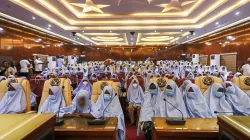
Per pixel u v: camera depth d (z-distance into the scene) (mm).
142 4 7328
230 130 1185
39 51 12789
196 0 7078
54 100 2785
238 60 10617
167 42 21125
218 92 2730
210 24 9680
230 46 11586
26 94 3018
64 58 15391
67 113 2463
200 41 16594
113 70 10367
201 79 3070
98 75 7223
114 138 1963
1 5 6496
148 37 17094
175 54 20594
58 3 7000
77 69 9766
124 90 4621
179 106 2549
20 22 9328
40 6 6988
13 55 9828
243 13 7504
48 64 12812
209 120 2277
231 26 10188
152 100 2844
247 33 9758
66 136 1926
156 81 3072
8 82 3047
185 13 9000
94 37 16734
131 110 4094
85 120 2238
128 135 3510
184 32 12961
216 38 13500
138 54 22188
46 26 10156
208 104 2750
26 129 1044
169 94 2594
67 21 9680
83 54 21188
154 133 2086
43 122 1180
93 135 1918
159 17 9172
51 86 2961
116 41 20141
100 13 8859
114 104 2693
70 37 15492
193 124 2105
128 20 9898
